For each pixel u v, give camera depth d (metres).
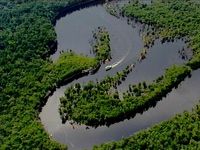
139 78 167.00
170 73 164.38
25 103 157.88
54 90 166.88
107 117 147.00
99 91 159.00
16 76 172.12
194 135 132.88
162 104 153.00
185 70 165.62
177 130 136.12
